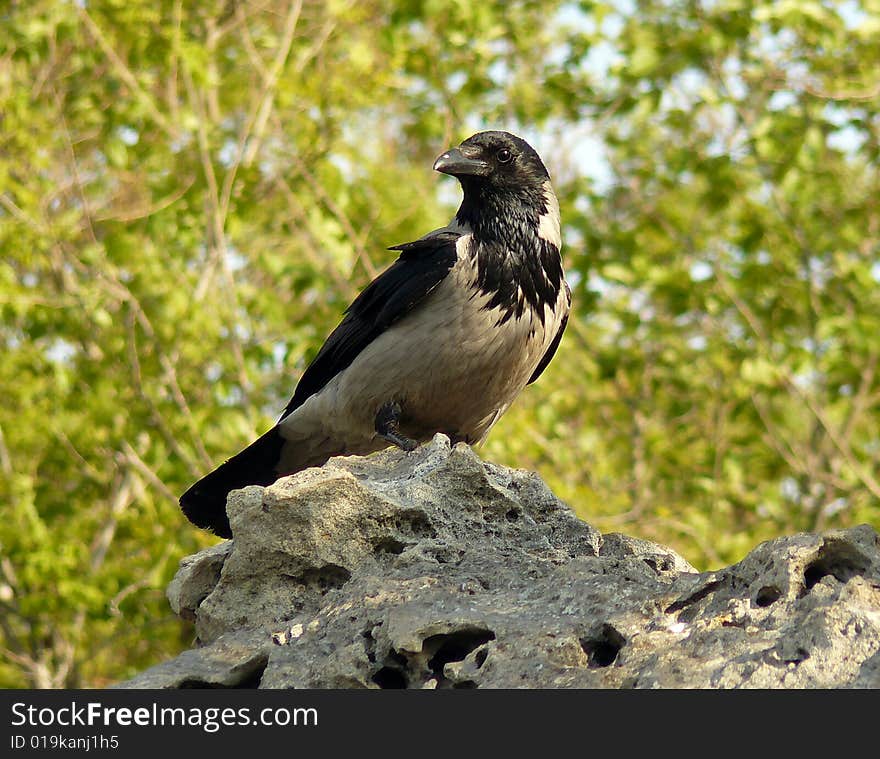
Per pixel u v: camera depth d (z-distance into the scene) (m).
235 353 15.26
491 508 5.26
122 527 16.48
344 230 16.56
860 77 17.70
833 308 18.41
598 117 17.97
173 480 15.20
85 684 16.69
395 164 19.17
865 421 19.31
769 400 18.67
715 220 18.97
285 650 4.53
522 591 4.61
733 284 18.25
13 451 16.14
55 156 16.67
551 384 17.95
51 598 14.59
